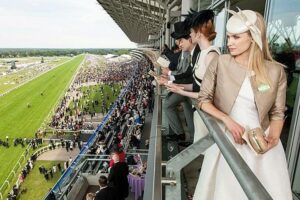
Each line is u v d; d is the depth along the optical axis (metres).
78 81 95.00
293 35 3.29
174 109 3.95
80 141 35.66
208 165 1.81
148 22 31.28
